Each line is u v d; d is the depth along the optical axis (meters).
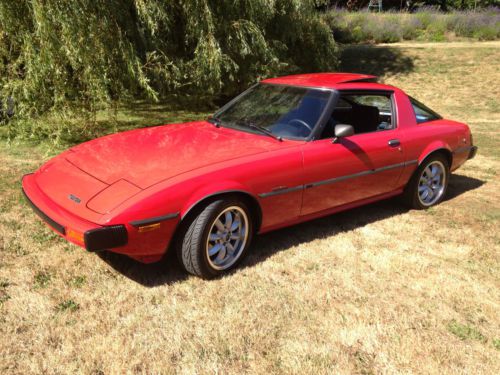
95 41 7.27
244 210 3.51
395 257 3.97
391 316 3.14
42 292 3.19
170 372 2.53
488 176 6.68
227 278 3.49
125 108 11.65
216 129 4.29
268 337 2.86
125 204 2.99
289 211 3.85
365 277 3.62
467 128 5.44
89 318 2.95
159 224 3.07
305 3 12.02
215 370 2.56
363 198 4.50
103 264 3.62
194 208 3.26
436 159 5.05
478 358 2.77
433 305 3.29
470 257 4.06
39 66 6.97
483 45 19.86
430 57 18.28
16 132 7.64
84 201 3.11
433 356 2.77
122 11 8.30
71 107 7.62
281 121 4.12
